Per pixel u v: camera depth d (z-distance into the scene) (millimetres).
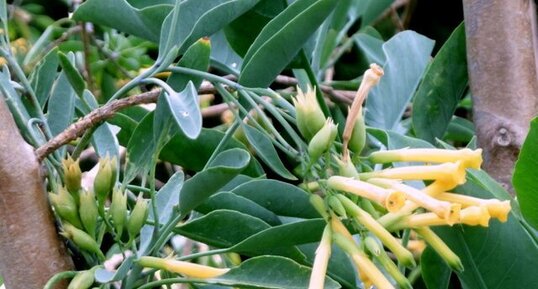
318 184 381
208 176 369
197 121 362
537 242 429
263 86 423
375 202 373
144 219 386
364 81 384
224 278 383
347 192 379
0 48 427
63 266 390
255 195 442
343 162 381
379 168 446
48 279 386
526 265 415
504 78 510
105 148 432
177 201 424
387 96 559
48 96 475
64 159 390
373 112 553
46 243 387
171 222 392
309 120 383
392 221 376
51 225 389
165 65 408
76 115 501
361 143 389
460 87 525
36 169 386
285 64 420
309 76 465
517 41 512
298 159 395
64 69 404
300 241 407
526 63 511
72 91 442
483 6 516
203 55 412
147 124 413
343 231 376
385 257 372
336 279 446
